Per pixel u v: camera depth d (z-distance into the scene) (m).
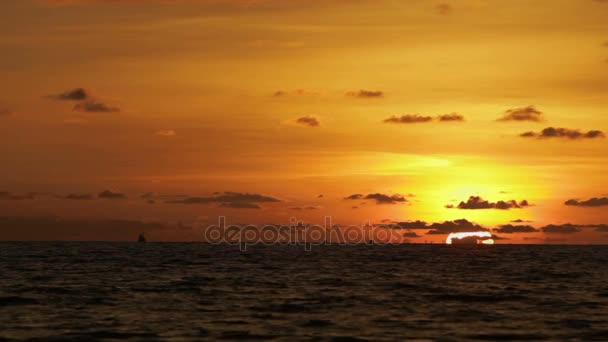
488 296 63.12
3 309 51.75
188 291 65.44
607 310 53.84
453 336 42.22
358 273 93.19
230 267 106.19
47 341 39.75
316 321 47.19
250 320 47.38
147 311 51.16
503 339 41.44
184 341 40.03
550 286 74.62
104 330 43.09
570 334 43.12
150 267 104.38
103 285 71.25
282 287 70.44
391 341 40.50
